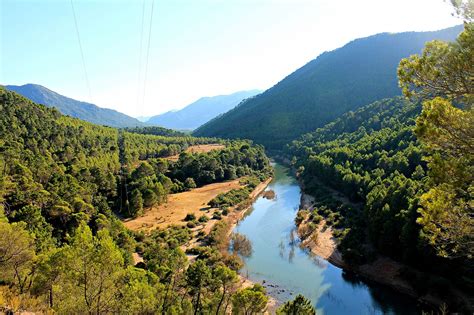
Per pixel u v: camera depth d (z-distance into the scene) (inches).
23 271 968.9
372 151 3690.9
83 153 4325.8
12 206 2202.3
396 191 2065.7
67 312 674.2
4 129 3818.9
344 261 2052.2
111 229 2337.6
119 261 754.8
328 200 3235.7
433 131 529.0
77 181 3085.6
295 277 1971.0
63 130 4943.4
